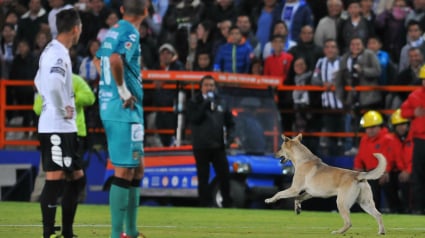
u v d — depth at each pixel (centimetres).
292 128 4466
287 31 4606
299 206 2698
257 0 4994
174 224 2870
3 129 4875
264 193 4059
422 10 4534
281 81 4397
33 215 3198
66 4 5322
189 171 4106
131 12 1967
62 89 2066
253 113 4288
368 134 3994
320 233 2502
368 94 4303
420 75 3831
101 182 4522
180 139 4316
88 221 2967
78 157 2127
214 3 4981
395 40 4550
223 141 3897
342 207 2500
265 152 4244
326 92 4384
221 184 3947
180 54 4878
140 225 2812
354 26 4531
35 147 4909
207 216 3294
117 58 1911
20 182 4772
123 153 1947
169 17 4938
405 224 3002
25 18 5206
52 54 2067
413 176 3875
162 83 4509
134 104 1950
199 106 3872
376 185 3972
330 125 4397
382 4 4628
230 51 4556
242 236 2352
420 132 3847
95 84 4534
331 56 4388
